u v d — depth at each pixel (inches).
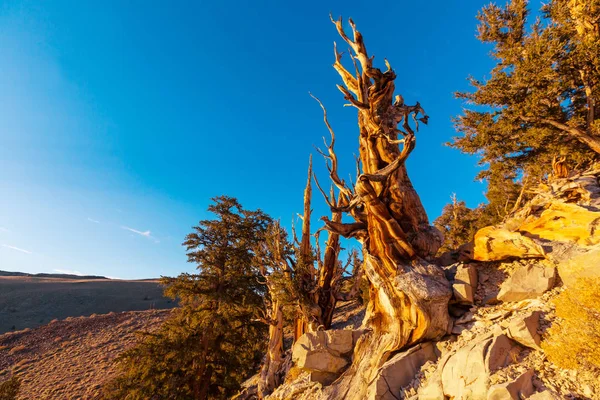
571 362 188.7
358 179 368.5
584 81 616.4
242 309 879.7
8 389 581.0
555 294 258.1
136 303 2970.0
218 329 741.9
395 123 421.4
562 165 412.8
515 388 190.4
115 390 746.2
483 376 212.5
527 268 291.3
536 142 642.8
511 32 808.9
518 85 615.5
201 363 764.6
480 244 343.3
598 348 177.3
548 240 303.3
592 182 331.0
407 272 328.8
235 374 832.9
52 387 1129.4
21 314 2503.7
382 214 356.5
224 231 908.0
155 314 1959.9
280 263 723.4
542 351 216.5
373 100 424.2
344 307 1509.6
